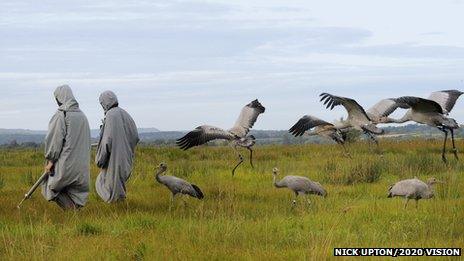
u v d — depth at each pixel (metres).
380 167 19.64
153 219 11.93
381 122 16.98
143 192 15.98
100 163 13.77
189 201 14.27
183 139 15.80
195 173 20.58
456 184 15.72
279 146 33.19
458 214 11.79
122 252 9.52
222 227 10.97
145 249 9.52
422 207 12.95
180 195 14.73
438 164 20.48
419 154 24.88
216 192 15.96
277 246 9.98
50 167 13.01
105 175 13.84
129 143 13.97
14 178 20.03
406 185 12.77
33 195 15.62
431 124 16.81
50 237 10.73
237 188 16.69
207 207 13.49
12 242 10.03
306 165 22.53
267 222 11.42
